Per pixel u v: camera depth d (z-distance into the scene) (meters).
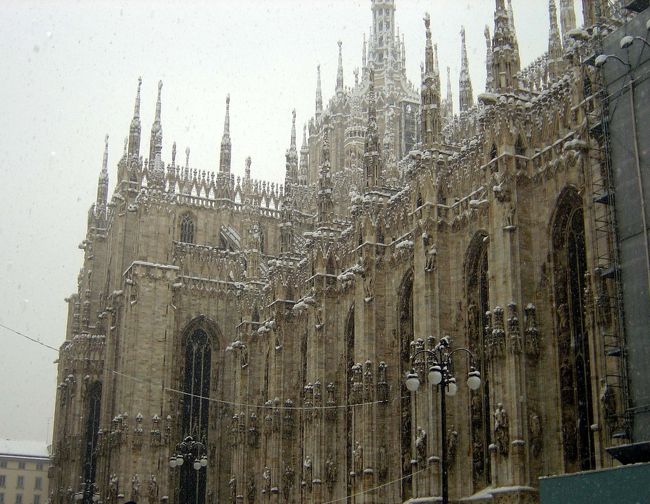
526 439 40.94
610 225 37.31
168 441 76.88
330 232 67.06
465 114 64.81
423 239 50.94
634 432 34.31
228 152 92.12
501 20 47.12
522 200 44.34
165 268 80.88
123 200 88.12
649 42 36.44
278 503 68.25
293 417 69.94
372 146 60.78
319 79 112.62
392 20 112.81
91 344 92.06
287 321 72.31
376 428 55.19
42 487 171.00
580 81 40.88
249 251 80.94
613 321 36.69
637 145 36.12
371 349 56.47
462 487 47.31
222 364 83.25
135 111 90.38
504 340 42.66
